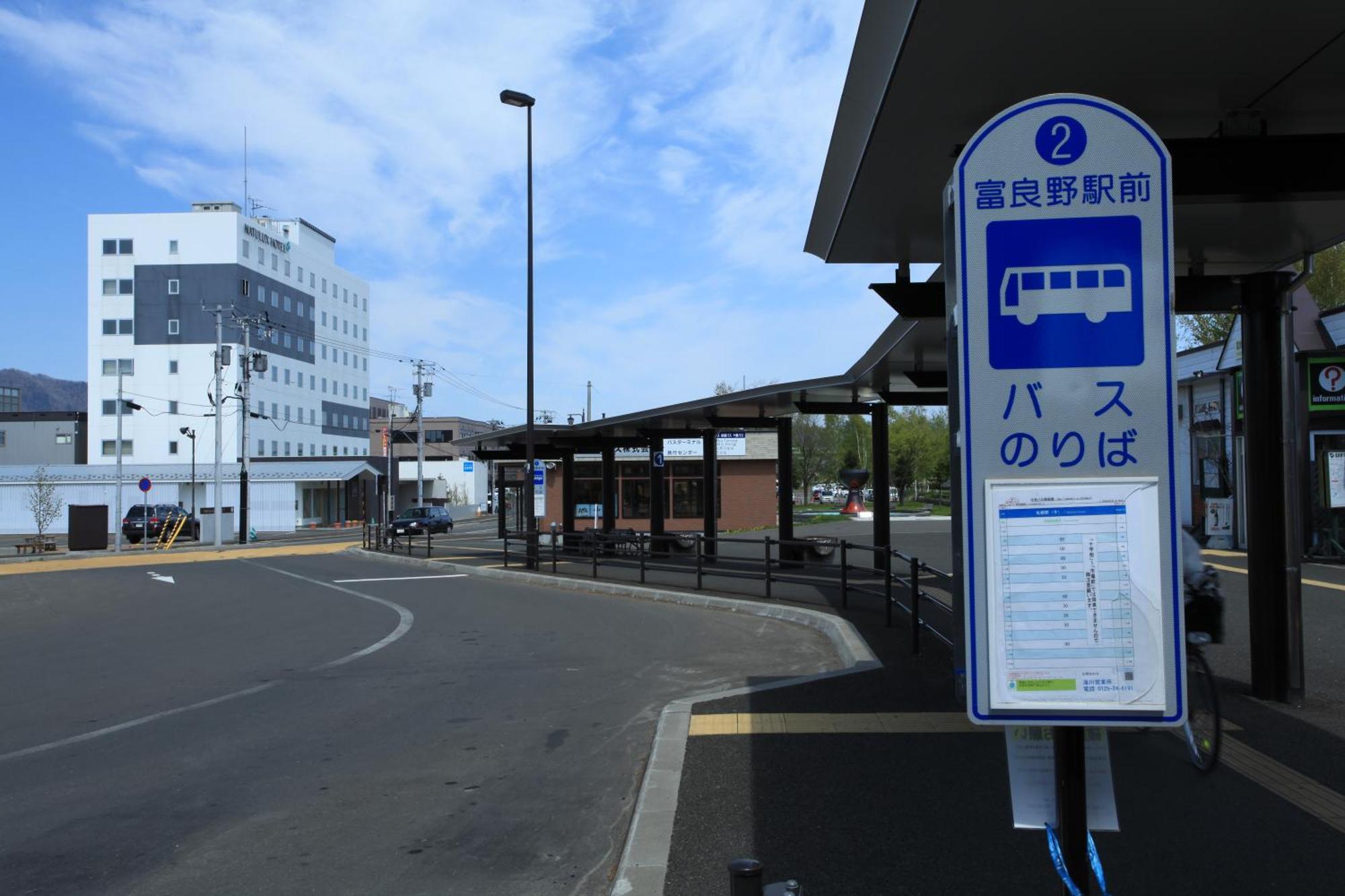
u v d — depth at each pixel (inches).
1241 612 467.5
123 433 3004.4
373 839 206.1
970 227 98.4
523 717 317.1
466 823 214.8
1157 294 96.3
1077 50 201.3
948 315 108.0
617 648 457.1
